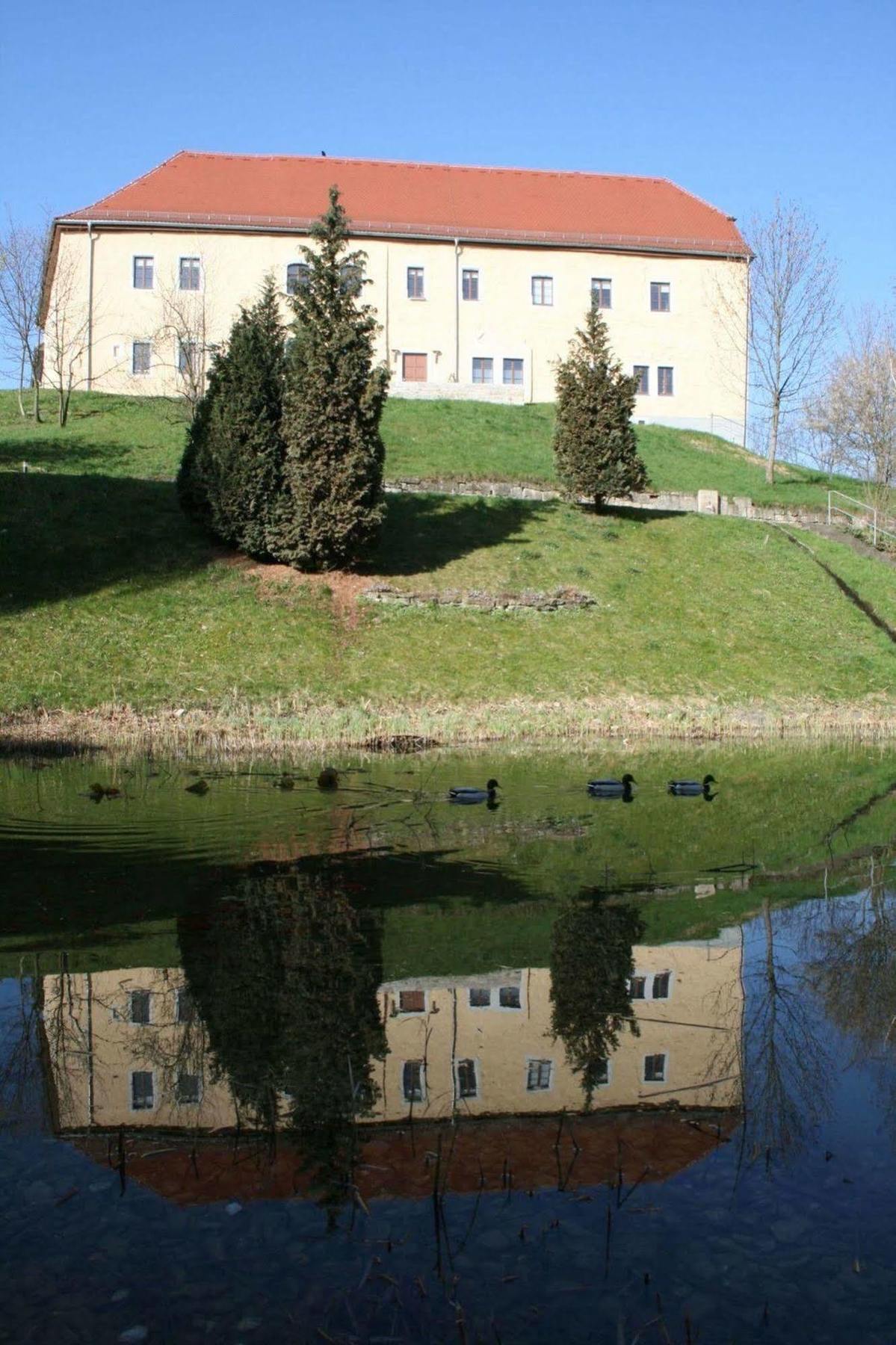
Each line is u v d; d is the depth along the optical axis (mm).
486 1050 4637
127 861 7941
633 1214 3467
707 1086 4324
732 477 35094
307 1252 3270
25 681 16391
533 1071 4441
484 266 42625
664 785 11859
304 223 40781
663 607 21953
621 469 26078
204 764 13133
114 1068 4438
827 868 7945
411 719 16250
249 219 40438
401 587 21266
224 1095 4223
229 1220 3426
